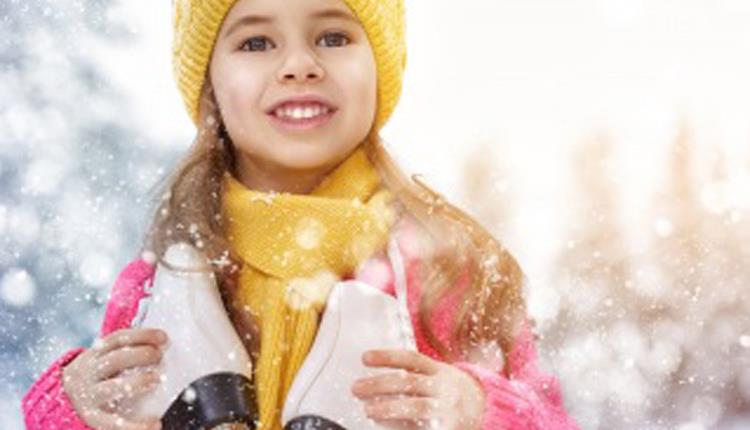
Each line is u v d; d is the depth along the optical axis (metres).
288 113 1.78
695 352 3.21
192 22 1.87
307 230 1.78
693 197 3.54
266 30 1.78
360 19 1.82
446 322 1.90
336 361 1.63
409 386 1.61
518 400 1.71
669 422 2.99
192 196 1.87
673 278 3.35
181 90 1.98
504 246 2.06
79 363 1.72
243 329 1.76
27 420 1.78
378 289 1.72
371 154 1.96
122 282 1.96
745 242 3.46
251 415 1.64
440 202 2.02
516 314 2.03
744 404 3.09
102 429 1.64
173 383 1.64
